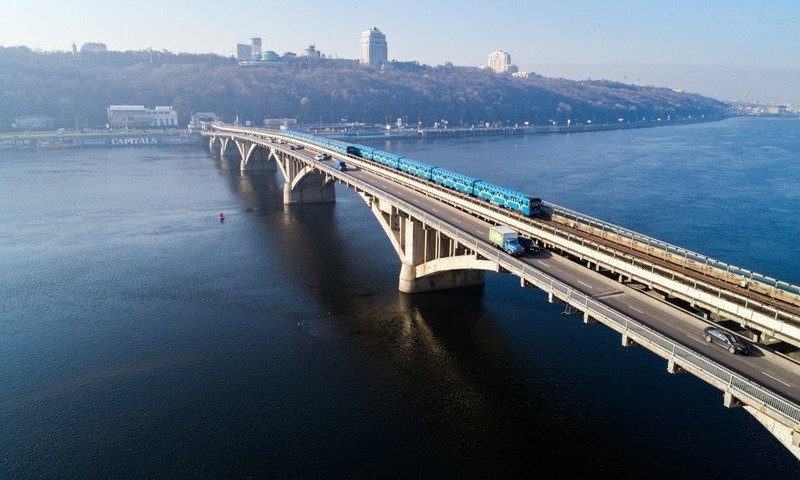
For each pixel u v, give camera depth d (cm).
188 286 8262
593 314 4100
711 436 4653
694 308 4441
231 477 4297
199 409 5156
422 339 6438
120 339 6544
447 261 6838
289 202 14388
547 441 4641
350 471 4350
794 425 2753
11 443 4712
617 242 5847
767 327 3678
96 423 4969
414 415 5019
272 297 7794
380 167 11031
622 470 4294
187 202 14750
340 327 6794
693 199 13512
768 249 9381
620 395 5250
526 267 4934
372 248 10238
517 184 15812
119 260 9544
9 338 6588
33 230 11638
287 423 4938
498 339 6406
